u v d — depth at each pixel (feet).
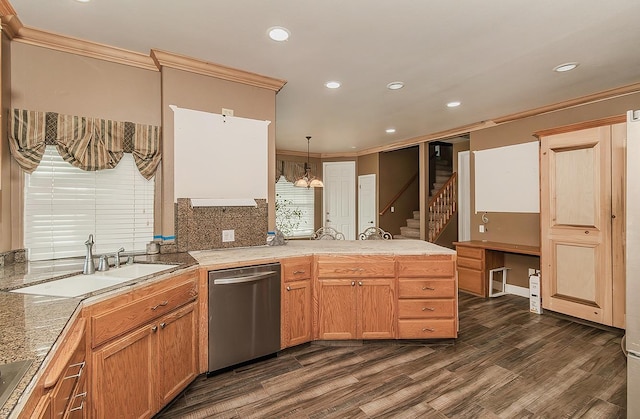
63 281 6.10
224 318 7.76
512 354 8.92
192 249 9.21
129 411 5.45
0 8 6.16
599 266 10.30
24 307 4.40
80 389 4.27
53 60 7.82
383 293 9.31
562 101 12.46
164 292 6.31
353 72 9.82
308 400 6.83
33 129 7.47
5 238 7.20
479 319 11.68
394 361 8.53
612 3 6.41
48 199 7.87
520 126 14.34
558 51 8.47
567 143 11.00
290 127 17.12
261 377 7.74
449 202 20.53
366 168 24.94
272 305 8.52
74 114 8.05
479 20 7.01
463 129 16.89
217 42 8.00
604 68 9.52
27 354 3.04
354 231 25.32
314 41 7.93
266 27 7.30
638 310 5.82
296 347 9.28
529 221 14.03
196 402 6.75
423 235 19.35
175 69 8.96
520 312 12.41
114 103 8.55
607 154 10.07
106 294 5.06
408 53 8.57
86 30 7.45
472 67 9.46
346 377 7.74
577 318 11.17
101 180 8.52
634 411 5.85
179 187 9.03
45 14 6.78
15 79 7.39
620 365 8.26
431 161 25.66
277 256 8.64
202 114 9.36
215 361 7.66
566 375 7.80
